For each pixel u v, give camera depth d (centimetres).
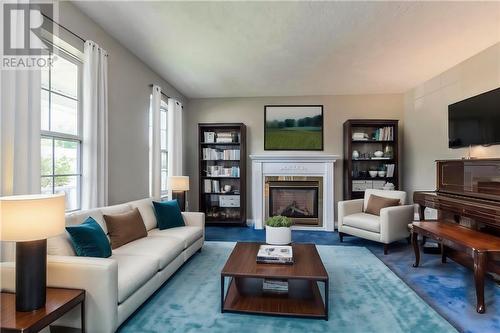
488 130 321
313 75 438
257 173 534
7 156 185
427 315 211
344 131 541
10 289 174
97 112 280
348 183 512
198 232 350
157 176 407
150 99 411
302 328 195
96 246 209
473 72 360
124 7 258
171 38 316
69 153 270
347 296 243
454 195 346
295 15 266
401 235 383
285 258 231
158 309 221
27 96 199
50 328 179
